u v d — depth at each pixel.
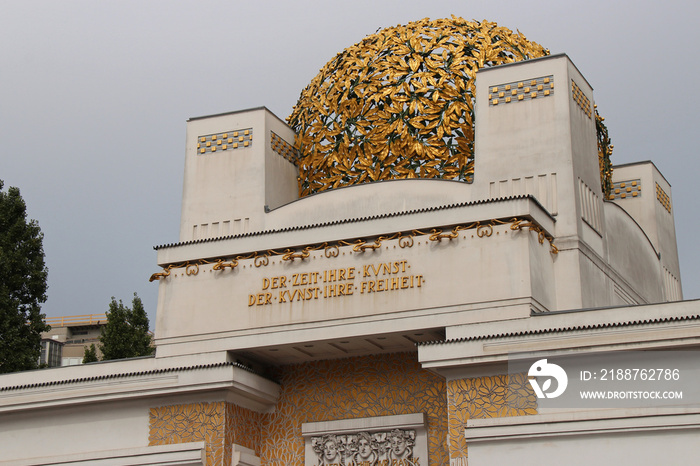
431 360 16.94
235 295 19.25
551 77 19.31
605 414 15.67
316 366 19.72
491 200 17.75
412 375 18.92
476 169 19.25
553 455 15.87
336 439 18.95
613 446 15.56
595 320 16.38
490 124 19.45
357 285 18.34
